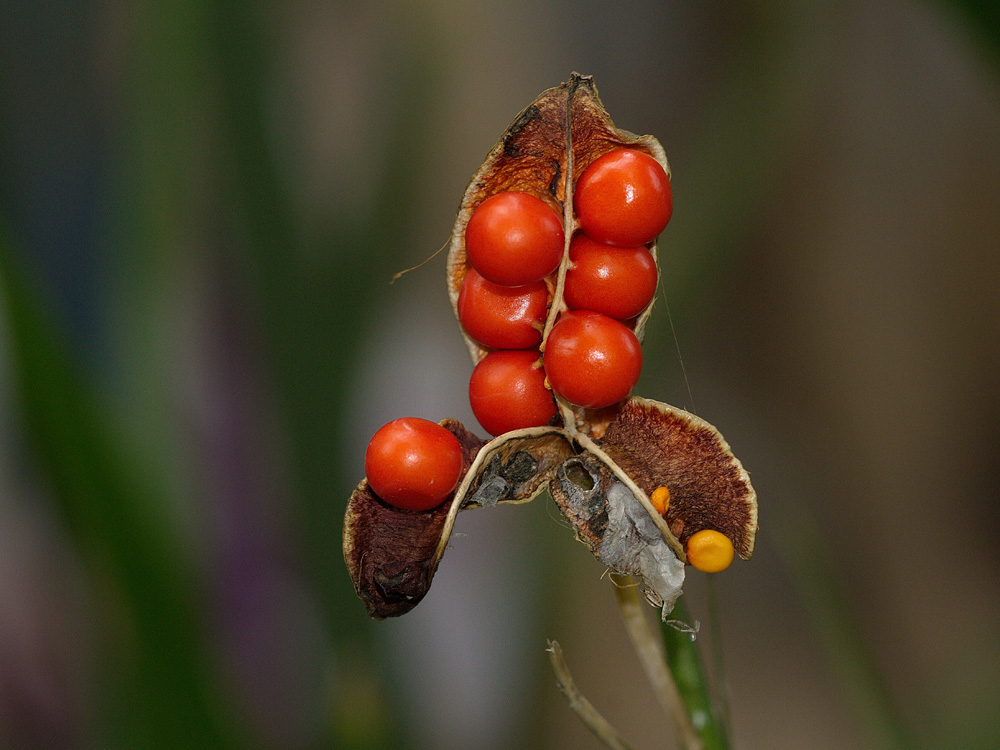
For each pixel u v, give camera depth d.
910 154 0.76
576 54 0.76
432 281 0.68
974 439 0.77
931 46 0.73
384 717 0.39
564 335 0.35
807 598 0.38
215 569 0.44
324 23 0.61
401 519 0.35
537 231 0.35
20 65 0.57
